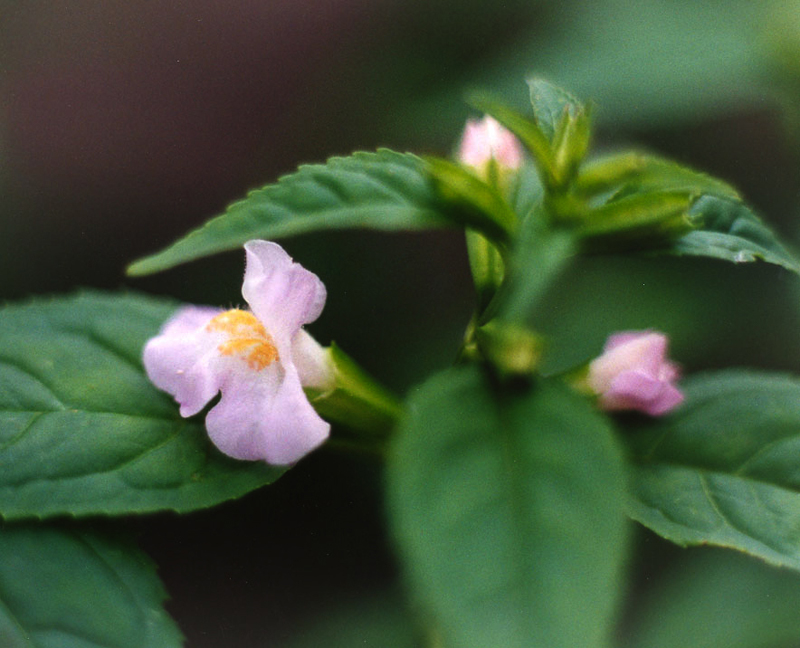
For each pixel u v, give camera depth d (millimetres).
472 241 287
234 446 286
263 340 290
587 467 261
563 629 253
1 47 399
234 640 328
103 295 308
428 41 388
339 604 331
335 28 396
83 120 389
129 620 282
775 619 314
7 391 295
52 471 289
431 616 258
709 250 283
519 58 379
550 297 354
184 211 387
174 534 335
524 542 257
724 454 295
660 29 373
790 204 364
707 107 365
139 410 295
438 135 379
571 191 275
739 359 350
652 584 323
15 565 282
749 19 370
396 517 259
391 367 357
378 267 363
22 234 382
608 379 294
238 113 395
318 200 273
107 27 402
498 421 264
